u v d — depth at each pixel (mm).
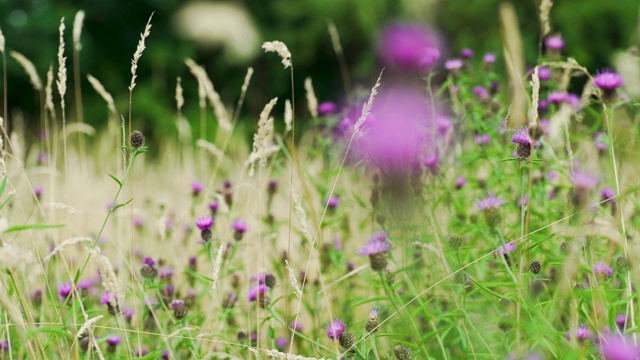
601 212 2709
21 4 15930
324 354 2879
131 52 17672
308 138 5391
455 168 3535
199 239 3516
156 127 15164
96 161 6488
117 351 2809
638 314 2375
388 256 2568
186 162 5395
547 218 2857
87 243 2518
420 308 2418
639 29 3840
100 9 17391
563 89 3514
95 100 16109
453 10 14492
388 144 2797
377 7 15805
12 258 2012
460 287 2525
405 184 2793
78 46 3461
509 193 3160
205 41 16391
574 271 2363
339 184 4141
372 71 15625
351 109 4012
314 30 16578
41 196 3715
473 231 2896
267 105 2812
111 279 2336
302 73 17422
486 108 3910
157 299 3186
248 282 3209
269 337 2900
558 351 2182
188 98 16969
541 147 3068
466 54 4031
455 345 2846
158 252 3834
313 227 3520
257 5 17703
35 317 2938
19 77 15719
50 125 12562
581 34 14961
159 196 5043
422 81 3492
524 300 2309
